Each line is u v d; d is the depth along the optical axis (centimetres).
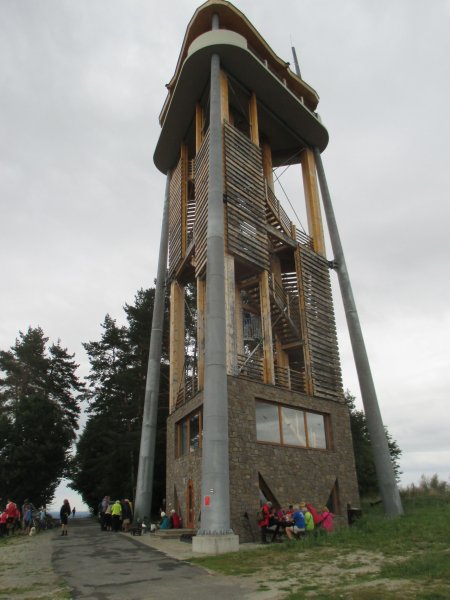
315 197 2697
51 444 3547
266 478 1705
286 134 2788
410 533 1325
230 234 1952
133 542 1611
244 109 2602
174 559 1184
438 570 834
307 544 1282
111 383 3800
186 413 2053
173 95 2500
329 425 2105
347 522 1944
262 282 2070
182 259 2477
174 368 2436
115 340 4138
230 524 1530
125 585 862
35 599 761
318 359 2203
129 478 3438
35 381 4488
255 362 2175
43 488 3619
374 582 787
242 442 1680
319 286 2403
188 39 2545
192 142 2814
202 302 2195
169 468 2258
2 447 3500
